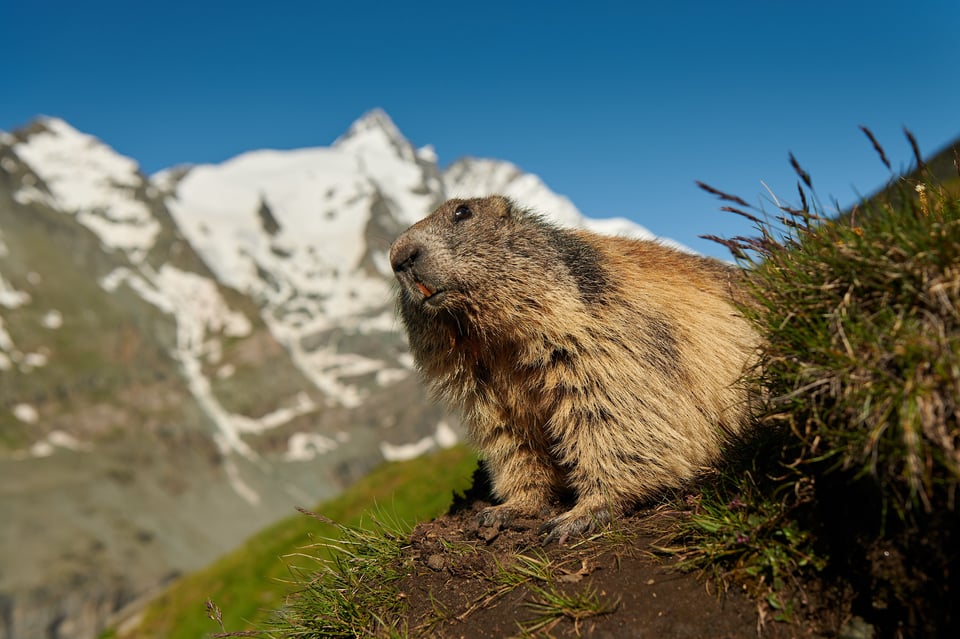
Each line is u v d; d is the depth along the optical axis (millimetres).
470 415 534
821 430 329
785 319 362
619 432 466
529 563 412
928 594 306
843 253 346
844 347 332
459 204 535
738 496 381
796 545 347
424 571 441
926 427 291
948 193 377
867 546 325
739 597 348
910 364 305
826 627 330
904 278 325
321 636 427
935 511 305
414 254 500
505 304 484
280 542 2340
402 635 395
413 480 2279
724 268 612
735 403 490
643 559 391
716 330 514
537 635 359
